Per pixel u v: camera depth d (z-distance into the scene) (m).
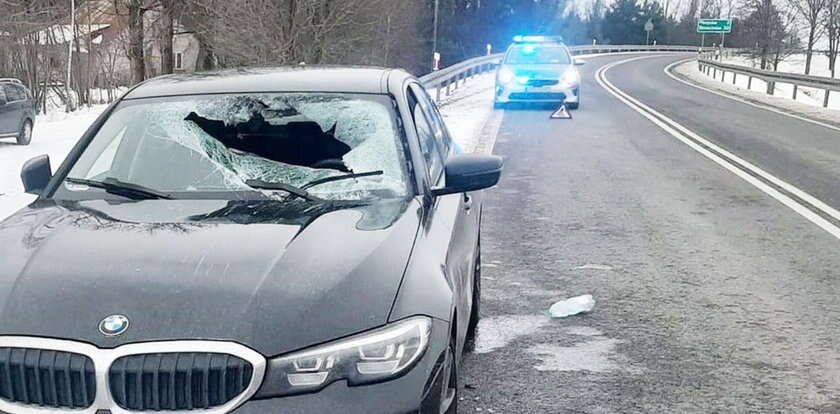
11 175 10.17
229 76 4.27
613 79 34.44
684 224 7.70
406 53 43.97
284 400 2.34
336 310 2.49
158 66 51.38
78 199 3.49
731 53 62.94
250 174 3.57
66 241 2.86
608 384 4.08
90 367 2.32
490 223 7.81
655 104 21.95
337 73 4.26
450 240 3.34
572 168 11.15
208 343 2.34
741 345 4.59
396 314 2.54
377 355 2.44
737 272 6.05
